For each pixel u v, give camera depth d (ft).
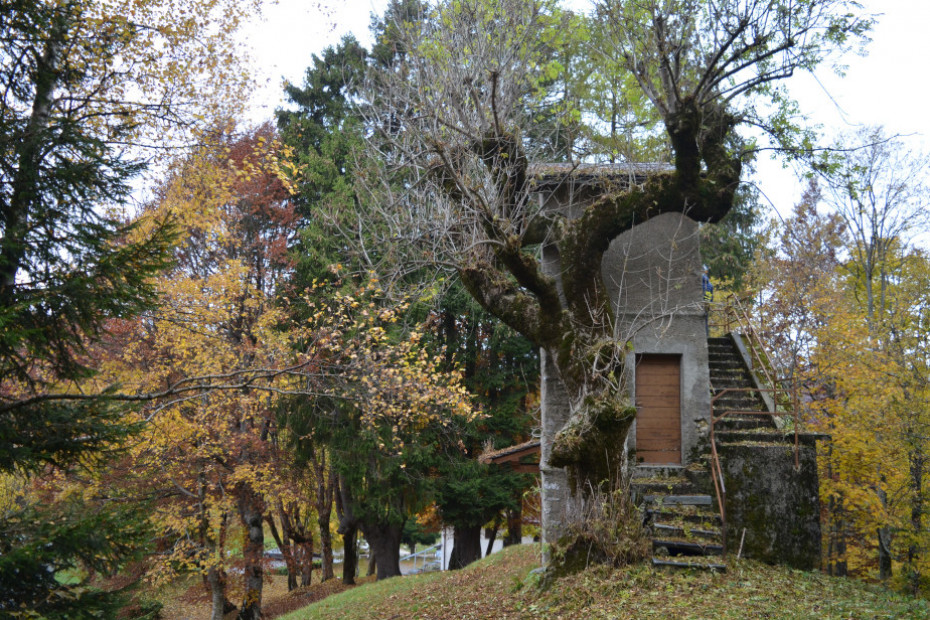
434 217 47.34
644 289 49.34
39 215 22.98
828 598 34.35
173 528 58.39
